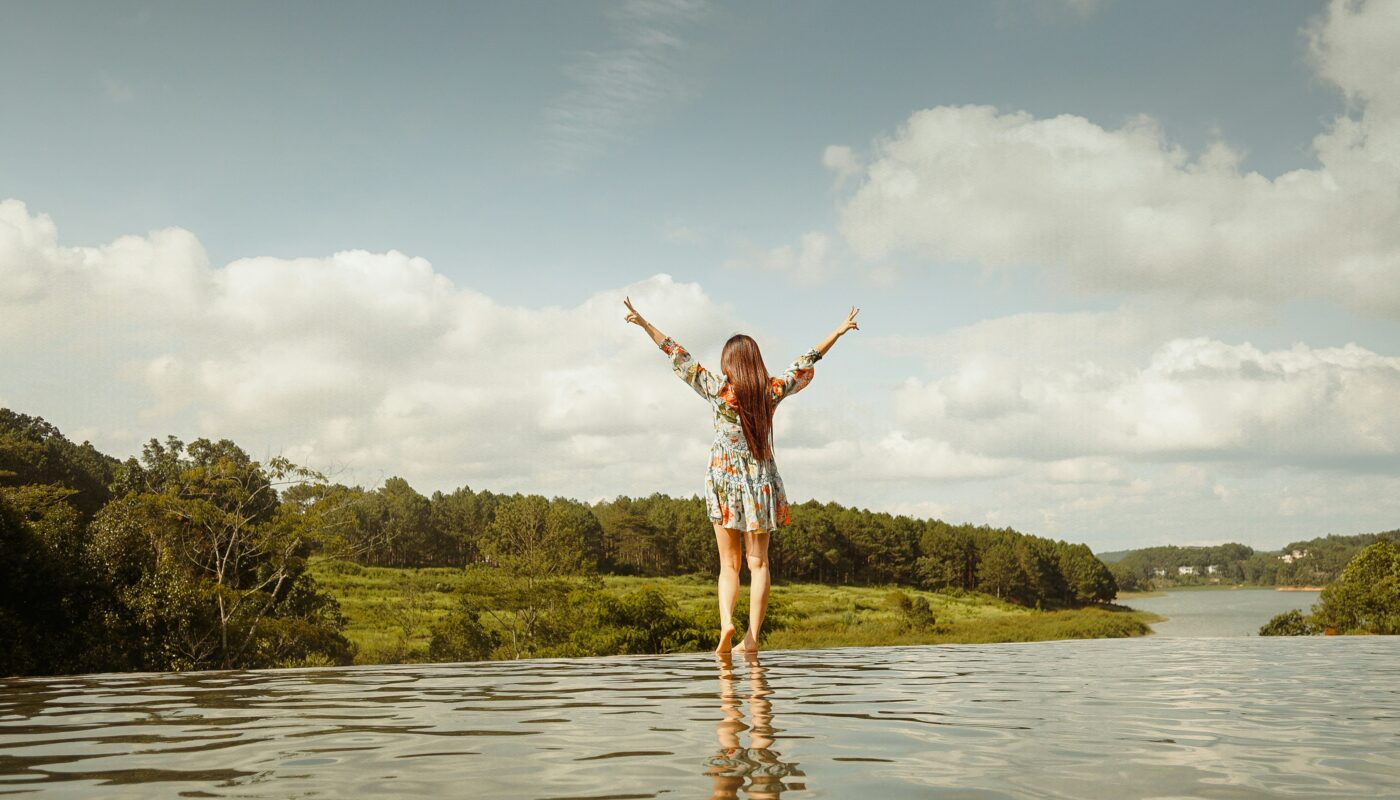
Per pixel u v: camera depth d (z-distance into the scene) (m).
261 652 29.25
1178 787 1.47
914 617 66.81
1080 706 2.70
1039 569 128.50
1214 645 6.69
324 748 1.91
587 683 3.52
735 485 4.76
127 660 22.91
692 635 38.69
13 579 21.38
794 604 80.94
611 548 116.06
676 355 4.90
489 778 1.56
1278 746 1.92
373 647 38.94
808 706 2.66
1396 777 1.58
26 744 1.99
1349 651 5.93
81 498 59.28
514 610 38.53
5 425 60.62
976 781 1.52
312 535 31.98
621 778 1.55
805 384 5.07
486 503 122.00
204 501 30.27
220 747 1.93
